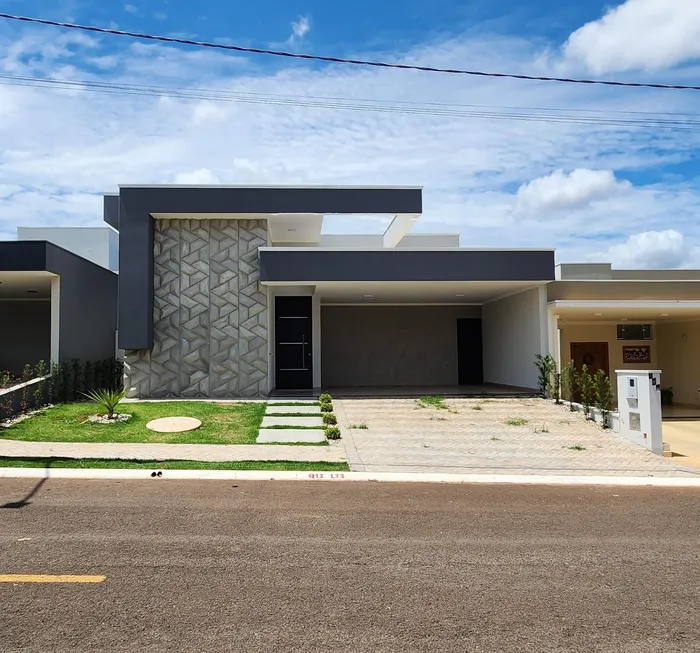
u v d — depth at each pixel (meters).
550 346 16.88
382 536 5.92
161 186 15.68
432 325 22.36
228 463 9.44
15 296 20.12
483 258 16.12
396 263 15.90
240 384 16.02
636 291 17.14
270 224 17.19
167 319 15.96
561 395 16.27
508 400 16.41
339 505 7.16
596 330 22.27
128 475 8.61
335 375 21.86
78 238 25.06
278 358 18.89
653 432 11.13
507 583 4.70
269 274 15.65
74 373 15.84
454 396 17.14
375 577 4.79
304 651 3.57
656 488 8.53
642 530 6.27
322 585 4.61
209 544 5.57
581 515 6.88
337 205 15.97
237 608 4.16
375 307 22.23
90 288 17.81
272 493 7.75
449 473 9.21
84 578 4.68
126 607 4.15
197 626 3.88
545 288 16.89
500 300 20.50
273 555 5.29
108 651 3.54
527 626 3.94
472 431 12.68
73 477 8.48
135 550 5.37
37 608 4.12
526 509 7.13
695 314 19.09
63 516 6.48
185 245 16.12
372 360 22.03
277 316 19.00
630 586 4.67
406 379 22.08
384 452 10.62
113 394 13.72
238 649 3.58
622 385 12.21
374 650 3.59
